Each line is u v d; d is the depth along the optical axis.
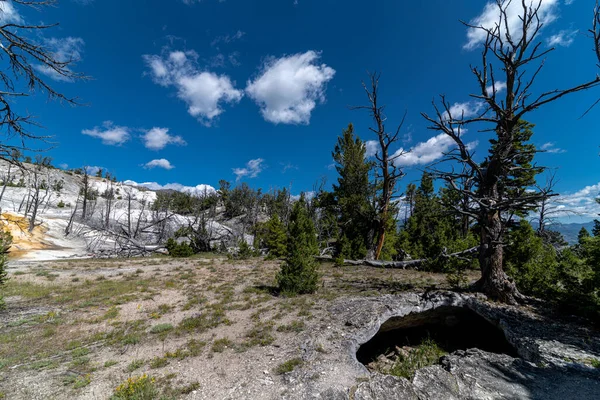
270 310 10.77
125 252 32.19
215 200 70.12
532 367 6.62
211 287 14.35
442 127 12.40
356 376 6.30
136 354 7.46
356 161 29.61
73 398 5.43
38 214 50.25
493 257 11.37
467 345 11.16
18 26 6.07
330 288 13.78
